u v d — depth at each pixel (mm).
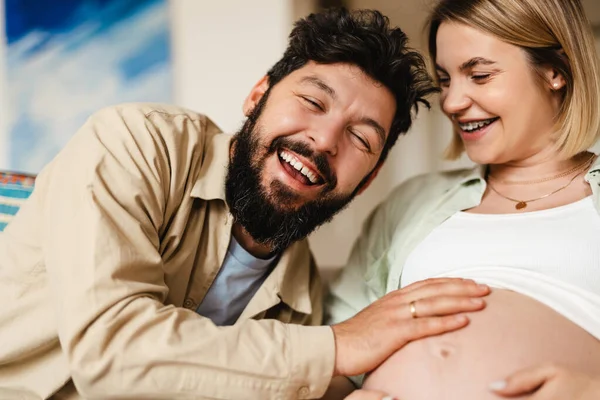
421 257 1206
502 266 1083
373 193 2283
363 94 1101
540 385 876
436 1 1215
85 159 991
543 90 1151
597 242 1044
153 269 970
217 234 1156
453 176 1366
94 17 2162
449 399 915
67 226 925
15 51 2215
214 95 2129
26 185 1342
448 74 1202
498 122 1165
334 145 1088
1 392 1030
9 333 998
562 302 1000
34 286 1017
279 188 1085
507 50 1113
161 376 858
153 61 2141
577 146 1162
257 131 1113
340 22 1135
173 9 2133
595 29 1899
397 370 979
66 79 2188
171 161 1081
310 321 1300
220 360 875
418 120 2238
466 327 981
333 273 1722
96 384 848
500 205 1219
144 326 868
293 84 1113
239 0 2105
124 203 966
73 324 851
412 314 994
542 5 1099
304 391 928
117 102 2162
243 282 1200
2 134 2240
